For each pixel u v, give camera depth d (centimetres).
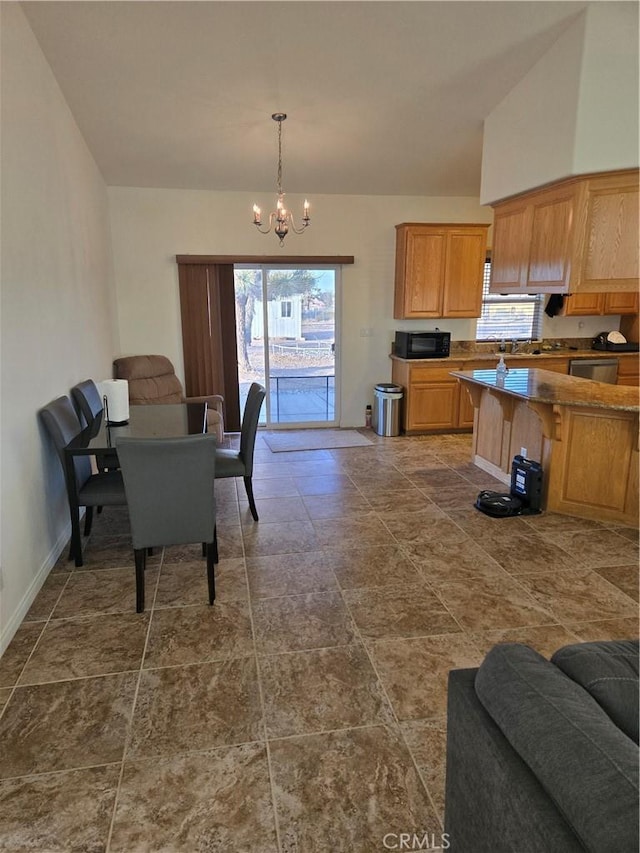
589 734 87
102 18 306
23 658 222
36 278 293
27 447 267
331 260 598
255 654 225
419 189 587
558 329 663
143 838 147
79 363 388
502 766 94
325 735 182
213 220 571
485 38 342
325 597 269
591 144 338
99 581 284
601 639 234
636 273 347
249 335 619
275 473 473
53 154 338
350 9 311
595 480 358
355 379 644
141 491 242
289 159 504
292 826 150
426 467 490
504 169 415
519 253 419
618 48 325
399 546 327
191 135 450
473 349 652
